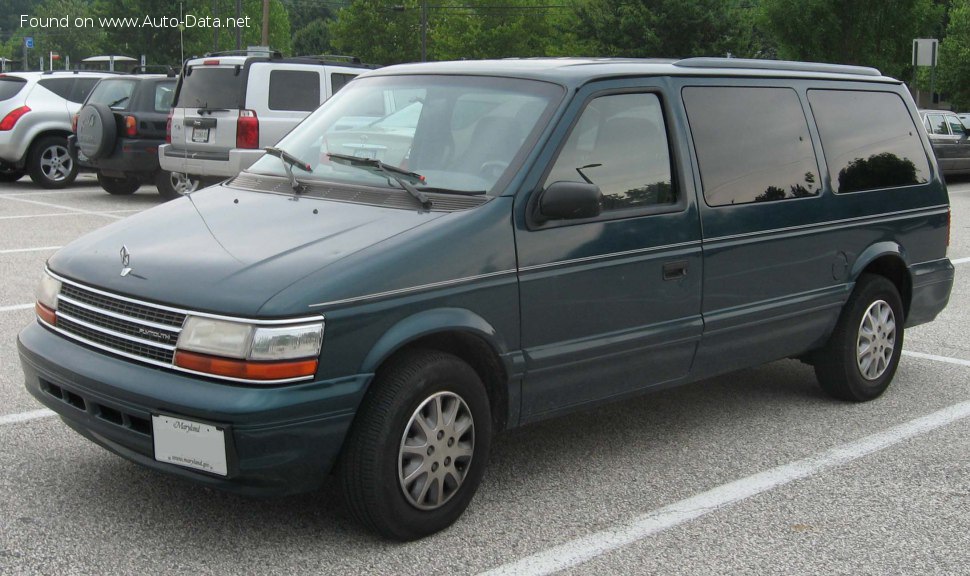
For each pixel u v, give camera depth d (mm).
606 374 4523
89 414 3822
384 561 3760
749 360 5254
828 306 5578
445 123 4551
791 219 5293
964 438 5352
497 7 73500
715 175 4941
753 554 3926
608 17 46906
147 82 14969
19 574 3586
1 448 4785
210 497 4281
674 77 4898
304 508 4195
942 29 47469
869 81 6086
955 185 21719
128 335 3729
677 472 4766
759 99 5301
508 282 4059
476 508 4281
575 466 4812
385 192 4293
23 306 7801
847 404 5941
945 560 3916
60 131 17078
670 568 3785
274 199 4449
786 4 41875
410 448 3820
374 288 3672
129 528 3973
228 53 13797
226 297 3539
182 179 15188
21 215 13180
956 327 8023
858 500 4484
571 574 3719
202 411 3453
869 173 5871
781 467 4863
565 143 4328
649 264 4586
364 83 5188
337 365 3588
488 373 4164
